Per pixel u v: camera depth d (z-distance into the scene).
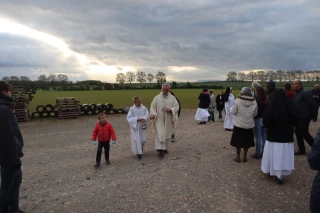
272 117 5.50
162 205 4.91
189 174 6.50
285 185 5.69
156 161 7.78
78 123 17.20
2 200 4.07
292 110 5.45
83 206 4.96
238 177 6.18
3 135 3.73
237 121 6.96
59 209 4.86
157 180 6.18
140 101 8.22
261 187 5.61
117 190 5.67
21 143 4.32
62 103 19.42
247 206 4.81
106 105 22.34
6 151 3.76
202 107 14.97
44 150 9.65
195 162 7.48
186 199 5.14
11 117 3.92
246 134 7.02
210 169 6.80
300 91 7.56
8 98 4.12
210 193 5.38
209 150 8.80
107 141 7.53
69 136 12.54
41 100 37.03
